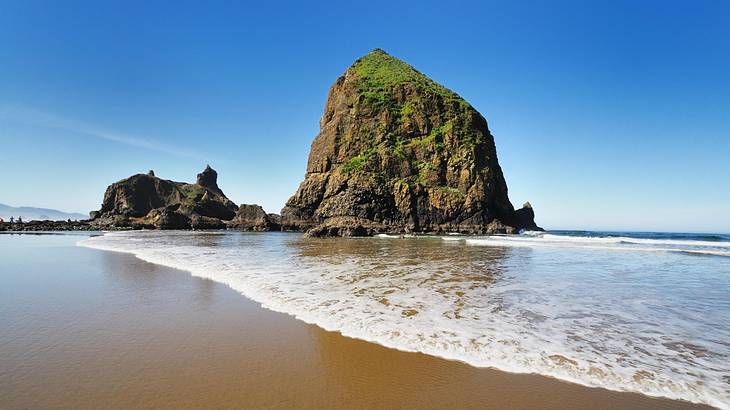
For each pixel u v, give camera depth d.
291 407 5.01
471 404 5.14
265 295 11.27
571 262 20.05
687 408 5.02
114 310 9.73
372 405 5.11
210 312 9.49
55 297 11.25
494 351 6.85
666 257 23.02
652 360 6.48
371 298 10.83
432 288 12.38
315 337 7.61
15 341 7.39
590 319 8.85
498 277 14.74
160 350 6.96
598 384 5.66
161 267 17.66
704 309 9.88
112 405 4.96
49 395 5.21
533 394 5.38
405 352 6.84
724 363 6.37
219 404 5.05
